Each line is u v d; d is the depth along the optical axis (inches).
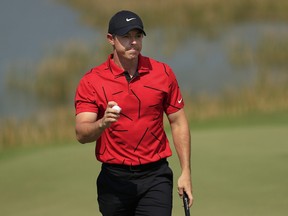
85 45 2706.7
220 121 1758.1
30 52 2819.9
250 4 3230.8
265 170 1178.0
